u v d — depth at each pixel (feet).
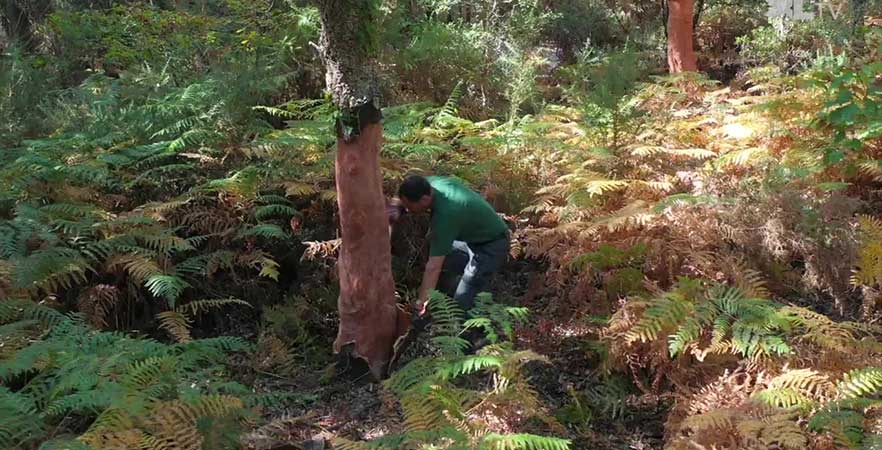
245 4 28.84
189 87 21.48
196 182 19.56
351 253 14.76
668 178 19.42
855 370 11.93
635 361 14.49
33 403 11.51
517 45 30.63
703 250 16.43
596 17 39.91
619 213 17.08
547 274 17.31
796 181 18.06
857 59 25.66
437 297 14.05
